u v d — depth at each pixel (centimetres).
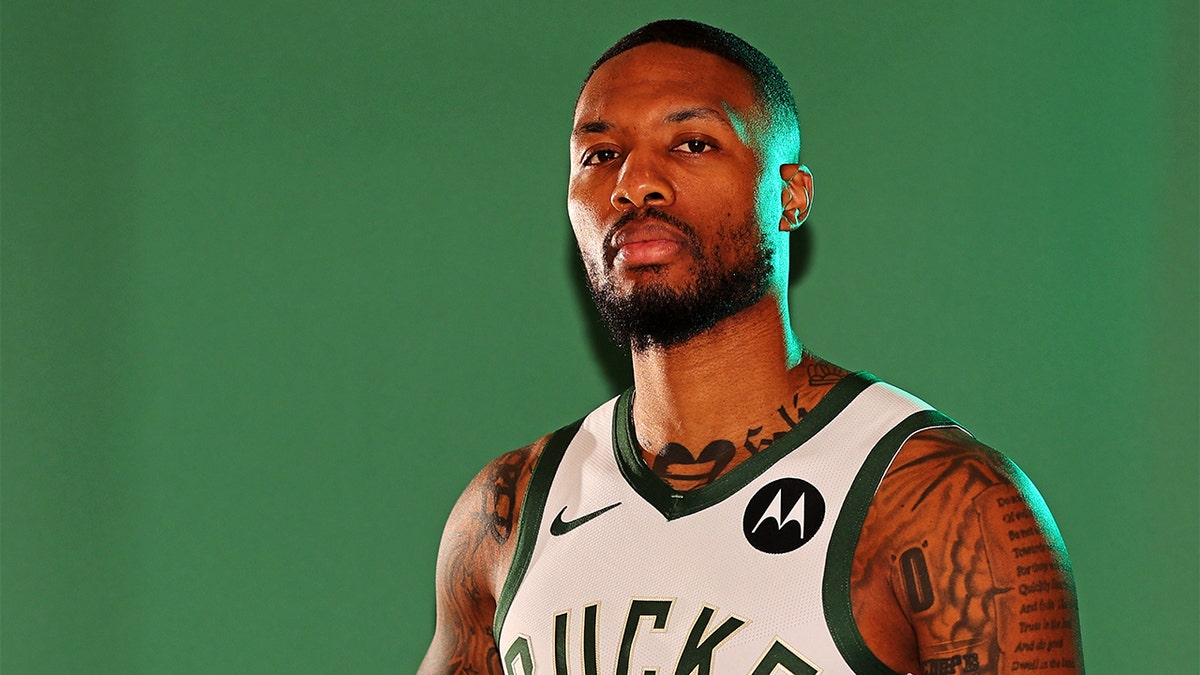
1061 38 291
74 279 325
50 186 328
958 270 292
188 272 322
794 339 207
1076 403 286
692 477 198
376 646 309
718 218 195
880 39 299
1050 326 288
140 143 326
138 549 318
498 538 216
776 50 304
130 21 328
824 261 298
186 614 315
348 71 321
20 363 325
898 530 181
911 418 191
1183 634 279
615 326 203
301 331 318
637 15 312
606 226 198
